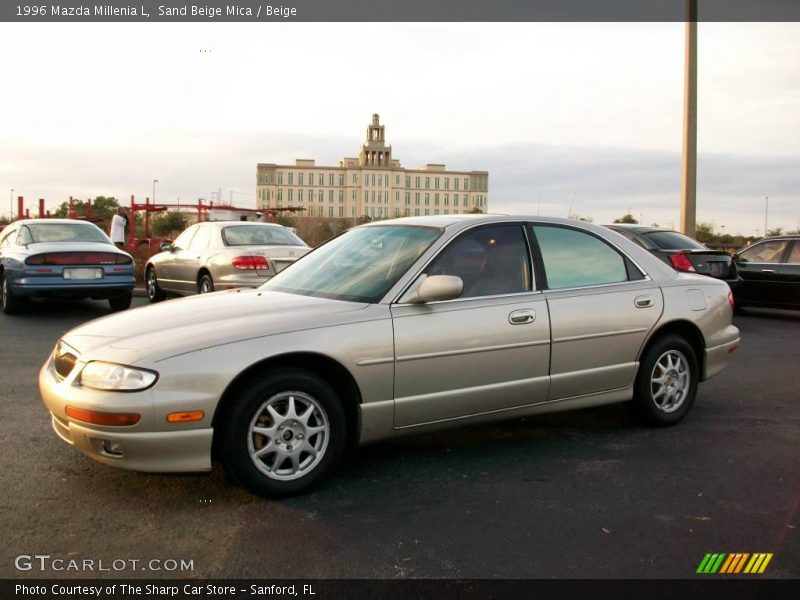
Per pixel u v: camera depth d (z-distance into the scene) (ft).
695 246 34.91
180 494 11.77
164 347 10.97
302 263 15.83
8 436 14.60
